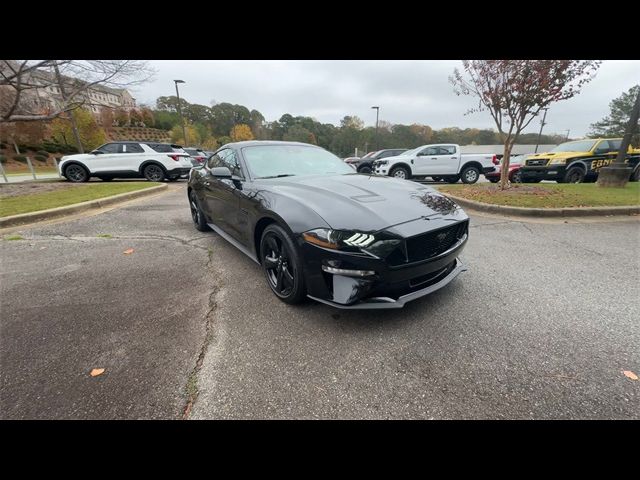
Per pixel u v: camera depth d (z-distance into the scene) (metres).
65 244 4.29
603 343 2.11
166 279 3.17
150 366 1.92
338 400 1.68
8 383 1.78
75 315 2.49
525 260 3.63
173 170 12.04
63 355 2.02
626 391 1.70
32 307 2.61
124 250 4.05
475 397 1.69
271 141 4.01
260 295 2.82
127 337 2.20
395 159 12.36
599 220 5.53
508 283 3.03
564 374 1.83
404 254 2.17
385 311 2.53
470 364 1.93
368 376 1.83
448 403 1.66
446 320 2.39
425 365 1.92
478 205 6.48
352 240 2.13
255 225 2.92
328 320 2.40
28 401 1.66
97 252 3.97
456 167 12.00
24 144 34.69
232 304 2.66
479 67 7.20
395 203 2.53
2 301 2.71
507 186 8.14
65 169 11.33
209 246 4.22
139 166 11.75
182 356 2.00
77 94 11.47
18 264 3.56
